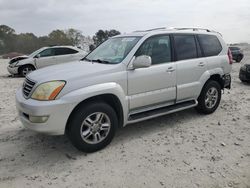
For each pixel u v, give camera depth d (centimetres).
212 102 644
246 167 400
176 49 558
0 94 934
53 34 7112
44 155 447
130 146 476
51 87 410
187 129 554
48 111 402
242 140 498
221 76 650
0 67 2381
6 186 361
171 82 541
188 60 573
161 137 514
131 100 484
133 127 566
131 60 484
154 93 516
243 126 570
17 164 419
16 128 570
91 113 438
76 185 362
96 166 409
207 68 612
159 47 531
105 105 451
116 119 470
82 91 422
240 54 2691
